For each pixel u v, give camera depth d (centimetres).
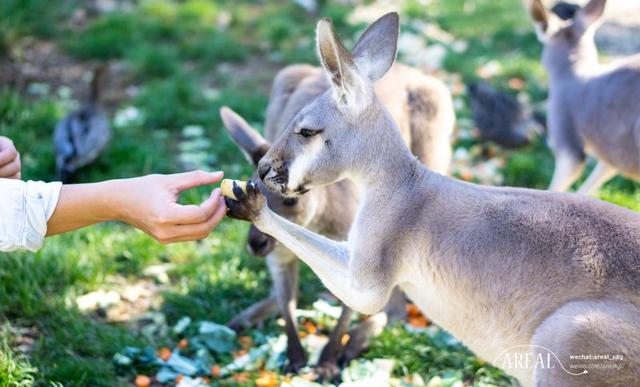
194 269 196
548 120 223
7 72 295
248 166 233
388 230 135
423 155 186
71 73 300
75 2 353
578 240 128
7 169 138
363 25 338
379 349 169
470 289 132
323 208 169
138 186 131
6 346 157
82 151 226
